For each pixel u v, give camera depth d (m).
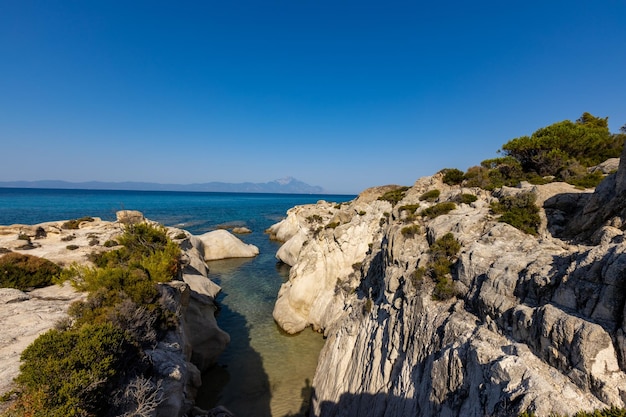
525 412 7.18
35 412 8.06
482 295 11.60
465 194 22.31
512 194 19.09
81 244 33.34
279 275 48.00
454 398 9.69
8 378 10.30
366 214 33.94
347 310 25.41
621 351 7.19
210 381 22.05
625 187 11.86
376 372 14.95
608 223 11.82
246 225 101.38
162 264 21.72
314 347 26.56
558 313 8.51
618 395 6.86
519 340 9.43
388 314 16.33
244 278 46.12
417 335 13.00
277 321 30.86
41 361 9.30
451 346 10.71
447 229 17.62
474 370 9.38
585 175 20.64
